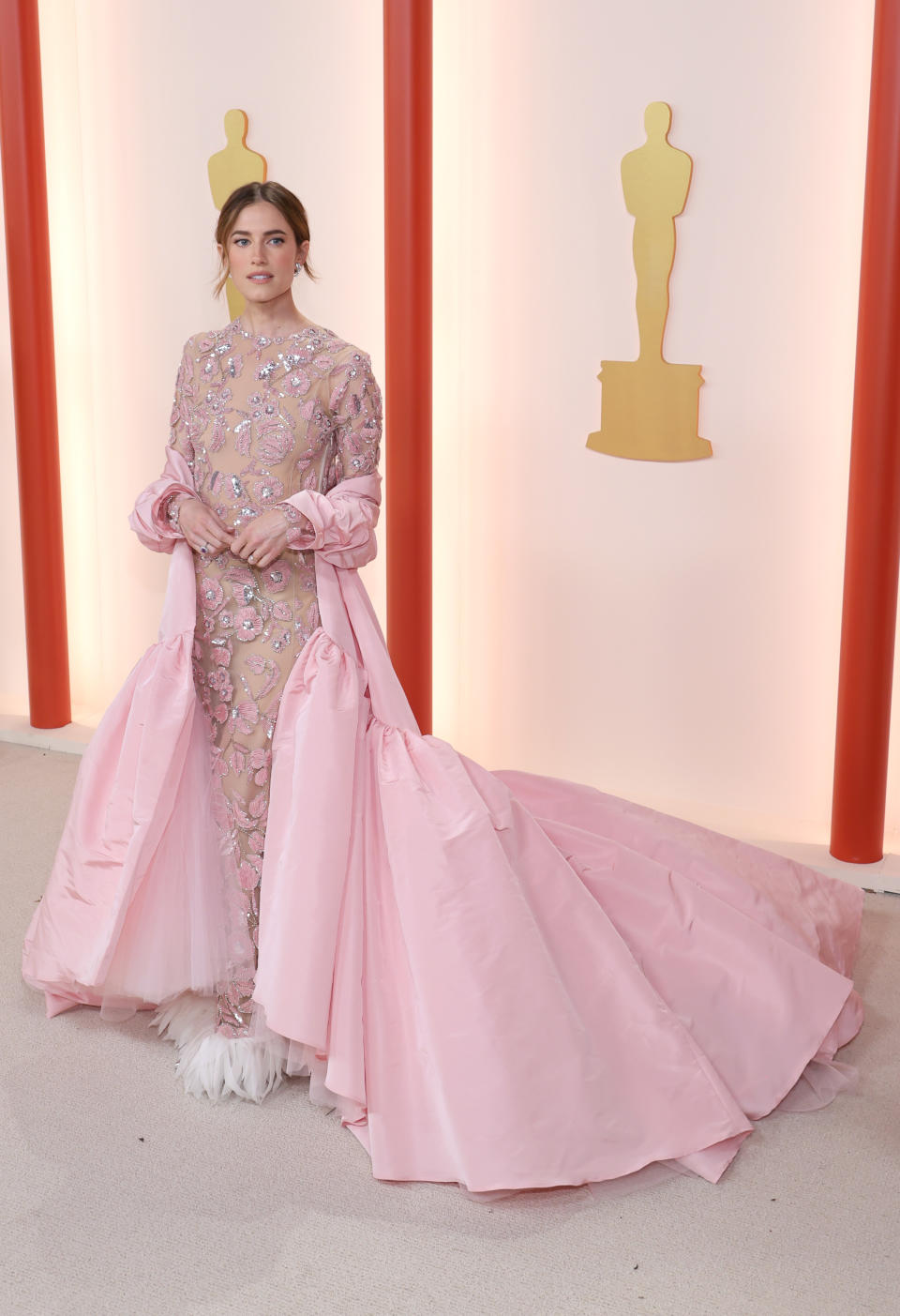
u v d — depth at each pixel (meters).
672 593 3.68
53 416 4.11
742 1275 1.95
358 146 3.78
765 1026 2.40
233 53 3.85
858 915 2.90
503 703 3.96
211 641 2.42
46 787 3.93
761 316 3.42
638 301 3.50
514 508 3.81
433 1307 1.88
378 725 2.41
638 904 2.52
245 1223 2.06
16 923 3.06
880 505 3.14
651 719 3.79
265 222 2.31
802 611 3.55
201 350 2.45
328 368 2.38
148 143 3.99
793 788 3.67
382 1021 2.26
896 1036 2.63
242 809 2.41
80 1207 2.09
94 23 3.97
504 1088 2.11
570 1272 1.95
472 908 2.19
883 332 3.05
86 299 4.18
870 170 3.01
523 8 3.50
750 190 3.36
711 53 3.34
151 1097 2.40
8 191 3.91
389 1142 2.18
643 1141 2.18
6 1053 2.53
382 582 4.06
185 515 2.39
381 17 3.67
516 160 3.60
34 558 4.18
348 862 2.30
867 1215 2.09
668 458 3.58
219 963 2.44
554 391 3.70
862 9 3.19
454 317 3.75
